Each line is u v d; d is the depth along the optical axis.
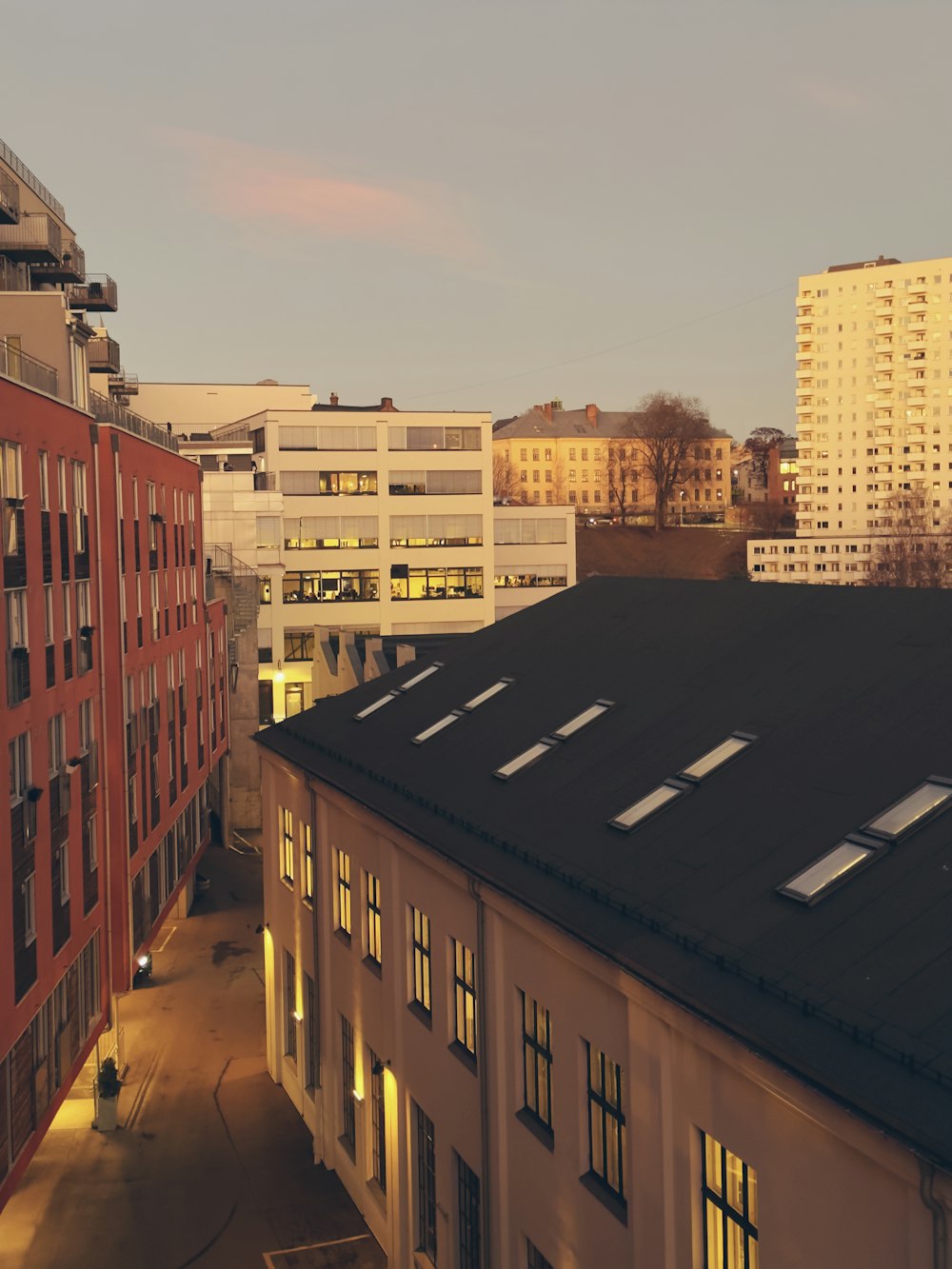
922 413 183.38
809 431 191.50
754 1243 13.56
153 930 39.34
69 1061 28.61
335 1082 28.55
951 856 14.00
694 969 14.11
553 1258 18.00
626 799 19.27
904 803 15.47
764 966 13.52
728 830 16.91
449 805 22.25
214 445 84.12
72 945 28.75
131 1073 33.91
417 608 83.69
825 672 20.33
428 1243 23.41
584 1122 17.08
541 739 23.50
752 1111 13.20
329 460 81.75
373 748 27.78
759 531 187.38
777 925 14.21
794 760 17.97
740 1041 12.77
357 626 82.69
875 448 187.25
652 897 15.98
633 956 14.89
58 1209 26.67
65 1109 31.62
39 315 31.91
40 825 25.98
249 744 61.69
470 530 84.50
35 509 26.56
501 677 28.73
